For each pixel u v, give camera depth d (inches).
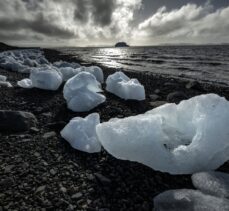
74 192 114.5
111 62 1413.6
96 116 180.1
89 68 427.5
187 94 387.5
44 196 110.3
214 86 495.2
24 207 102.3
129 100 292.7
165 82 514.9
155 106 279.9
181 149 137.5
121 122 151.9
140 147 140.2
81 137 162.6
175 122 167.2
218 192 106.7
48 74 329.1
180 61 1413.6
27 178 124.3
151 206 106.6
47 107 257.8
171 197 105.3
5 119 187.6
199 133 139.9
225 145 135.7
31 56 988.6
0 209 100.3
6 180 121.1
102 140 149.0
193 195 104.1
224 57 1793.8
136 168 137.9
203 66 1070.4
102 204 106.7
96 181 124.2
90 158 148.9
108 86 329.1
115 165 141.0
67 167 137.1
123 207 105.2
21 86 341.1
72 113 239.9
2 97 290.2
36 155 149.7
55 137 178.1
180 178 129.6
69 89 262.1
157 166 135.7
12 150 155.1
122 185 121.2
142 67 1053.8
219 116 141.6
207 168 134.2
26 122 194.7
